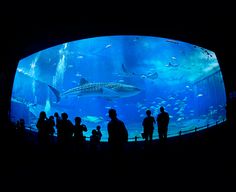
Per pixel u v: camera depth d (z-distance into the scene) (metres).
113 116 6.54
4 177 6.14
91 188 5.38
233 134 8.60
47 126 9.57
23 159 7.98
